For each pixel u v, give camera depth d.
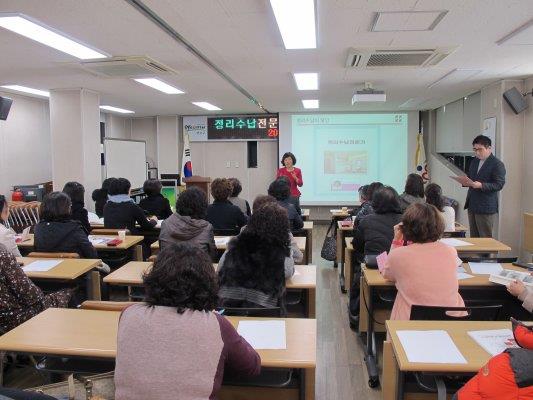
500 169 5.04
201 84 6.31
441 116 9.63
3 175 7.12
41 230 3.42
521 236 6.14
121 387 1.36
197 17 3.31
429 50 4.27
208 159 10.88
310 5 3.01
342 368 3.20
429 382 1.93
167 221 3.33
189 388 1.33
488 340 1.85
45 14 3.23
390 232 3.40
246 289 2.33
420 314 2.19
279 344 1.83
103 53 4.39
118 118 10.96
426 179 9.80
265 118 10.59
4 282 2.45
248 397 2.02
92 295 3.28
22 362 3.03
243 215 4.33
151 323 1.38
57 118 6.69
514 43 4.06
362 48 4.20
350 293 4.05
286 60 4.77
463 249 3.83
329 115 10.12
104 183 5.97
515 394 1.25
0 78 5.74
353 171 10.14
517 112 5.95
